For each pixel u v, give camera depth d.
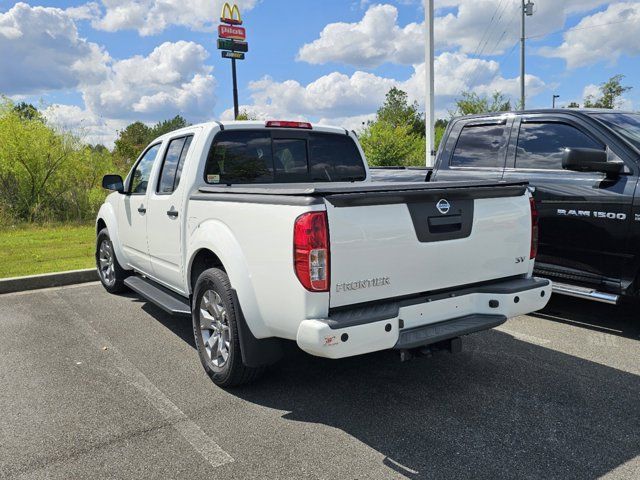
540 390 3.94
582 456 3.06
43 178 15.30
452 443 3.22
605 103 32.41
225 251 3.78
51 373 4.39
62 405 3.79
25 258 9.10
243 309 3.62
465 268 3.70
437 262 3.54
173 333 5.43
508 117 6.14
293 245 3.14
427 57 13.48
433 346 3.58
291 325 3.25
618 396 3.83
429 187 3.51
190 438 3.31
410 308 3.45
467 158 6.47
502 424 3.44
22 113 15.45
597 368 4.35
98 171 16.78
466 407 3.68
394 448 3.17
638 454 3.08
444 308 3.62
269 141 4.92
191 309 4.63
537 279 4.06
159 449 3.19
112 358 4.73
